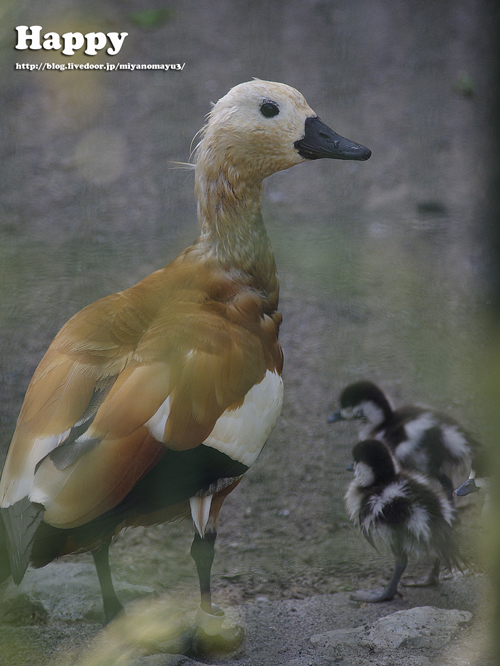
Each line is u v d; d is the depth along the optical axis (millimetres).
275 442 10656
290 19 20203
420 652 6426
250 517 9477
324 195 15203
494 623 4699
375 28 19531
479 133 14484
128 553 8805
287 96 7387
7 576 5922
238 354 6527
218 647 6781
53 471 5652
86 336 6477
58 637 6883
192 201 15438
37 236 14008
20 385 11266
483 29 12500
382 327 11648
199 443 6172
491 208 4602
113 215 14805
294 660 6398
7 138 16953
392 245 13344
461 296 11375
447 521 7723
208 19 20609
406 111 17047
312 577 8359
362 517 8133
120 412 5840
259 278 7535
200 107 17906
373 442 8305
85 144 16844
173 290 7031
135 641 6836
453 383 9406
